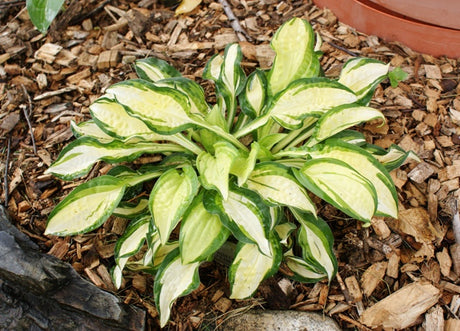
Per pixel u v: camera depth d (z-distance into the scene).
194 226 0.71
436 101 0.93
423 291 0.77
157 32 1.04
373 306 0.76
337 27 1.02
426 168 0.86
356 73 0.80
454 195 0.84
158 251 0.80
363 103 0.78
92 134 0.81
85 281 0.76
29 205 0.85
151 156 0.89
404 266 0.80
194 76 0.96
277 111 0.76
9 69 0.98
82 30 1.04
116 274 0.75
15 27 1.04
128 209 0.80
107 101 0.74
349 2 1.00
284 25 0.80
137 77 0.96
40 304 0.72
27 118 0.93
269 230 0.69
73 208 0.73
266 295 0.78
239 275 0.74
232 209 0.70
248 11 1.05
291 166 0.78
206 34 1.02
